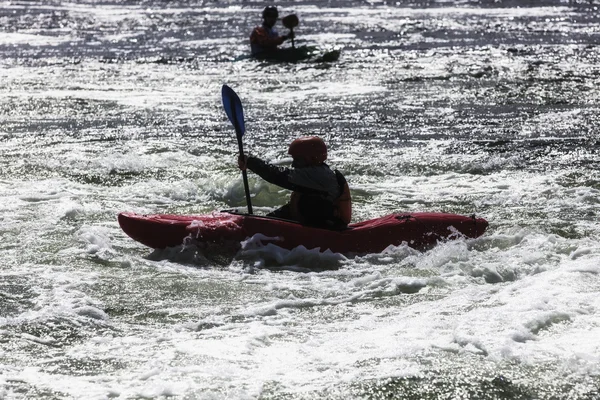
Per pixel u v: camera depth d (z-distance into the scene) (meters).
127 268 28.73
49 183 39.69
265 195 38.50
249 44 86.31
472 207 36.72
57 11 114.69
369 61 76.06
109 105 58.94
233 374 20.36
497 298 24.94
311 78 68.81
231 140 49.44
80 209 35.50
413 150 46.75
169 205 37.22
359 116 55.50
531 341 21.80
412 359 20.92
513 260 28.81
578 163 43.84
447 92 62.75
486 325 22.73
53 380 20.25
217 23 102.19
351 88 64.69
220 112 56.97
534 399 19.12
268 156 45.75
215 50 83.25
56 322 23.91
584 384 19.64
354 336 22.61
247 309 24.95
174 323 24.06
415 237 30.66
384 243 30.33
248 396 19.19
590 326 22.61
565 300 24.30
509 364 20.55
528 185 39.84
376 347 21.73
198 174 41.62
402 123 53.47
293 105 59.06
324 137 50.19
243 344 22.19
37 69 73.81
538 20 101.88
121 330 23.56
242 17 107.25
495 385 19.62
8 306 25.14
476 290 26.02
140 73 72.06
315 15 108.12
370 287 26.77
